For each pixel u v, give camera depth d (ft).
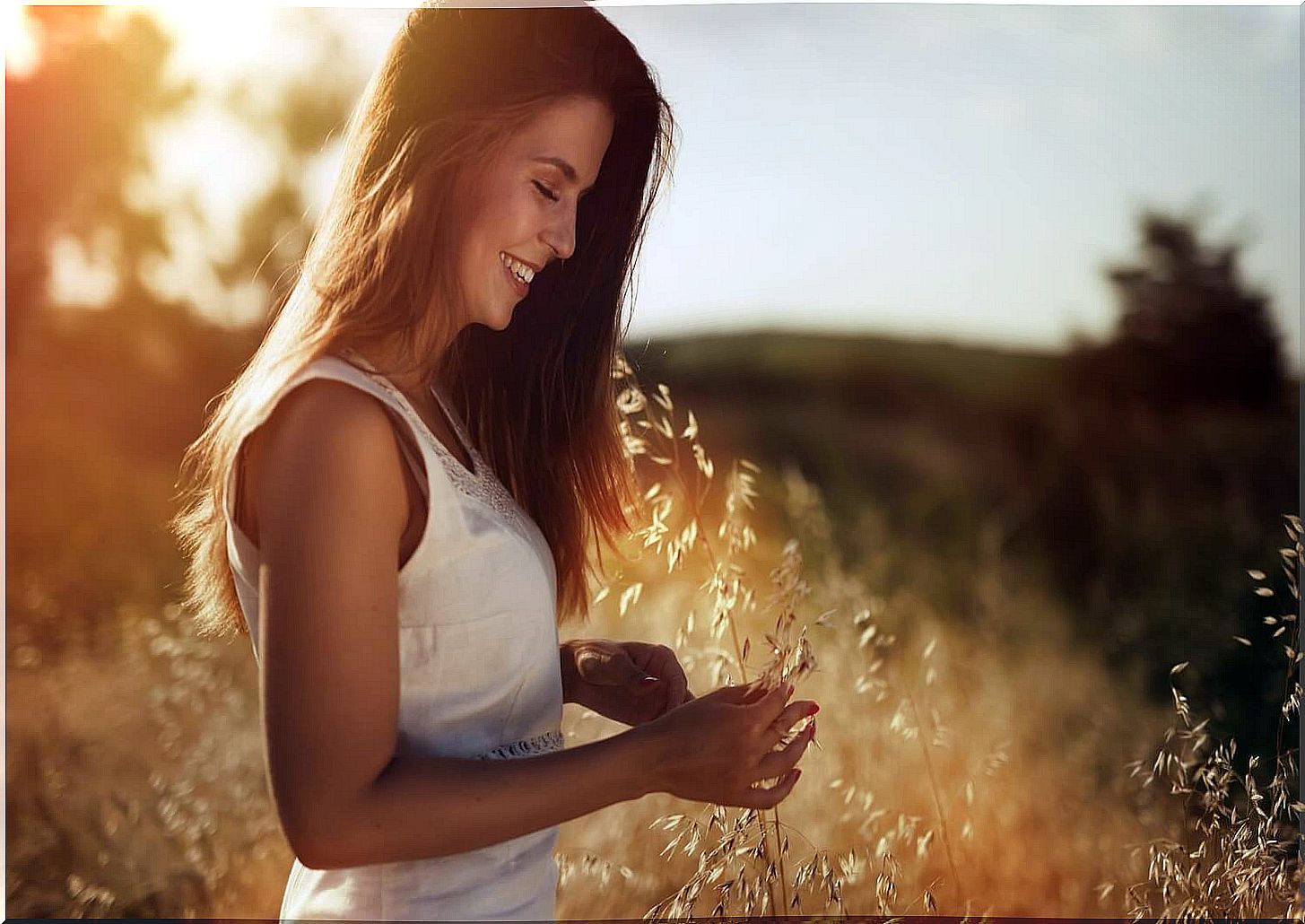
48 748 9.67
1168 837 7.52
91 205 19.65
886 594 13.76
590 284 4.86
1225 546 15.29
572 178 3.77
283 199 20.34
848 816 7.85
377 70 3.82
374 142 3.69
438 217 3.55
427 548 3.30
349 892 3.39
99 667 11.32
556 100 3.70
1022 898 8.04
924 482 21.18
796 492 11.15
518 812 3.11
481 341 4.79
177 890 8.62
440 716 3.41
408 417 3.29
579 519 4.92
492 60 3.66
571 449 4.90
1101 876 8.27
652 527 6.08
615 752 3.29
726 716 3.37
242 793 9.27
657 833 8.24
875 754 8.71
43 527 15.43
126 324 19.65
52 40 19.36
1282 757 6.28
